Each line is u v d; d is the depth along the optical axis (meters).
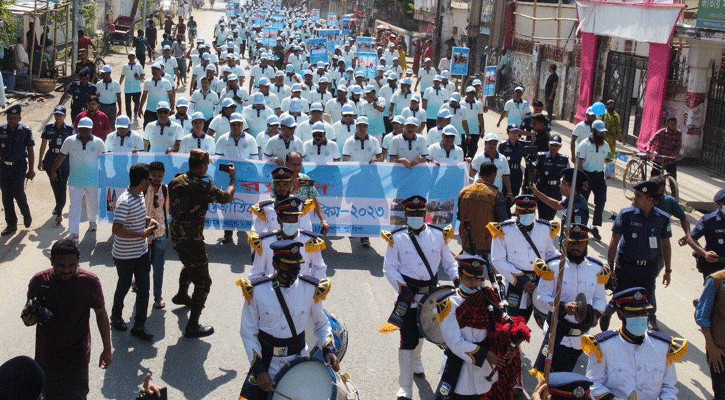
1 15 26.52
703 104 20.89
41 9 28.86
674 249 14.61
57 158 12.56
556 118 29.98
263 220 9.92
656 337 6.35
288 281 6.59
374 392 8.41
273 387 6.39
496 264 8.71
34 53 29.16
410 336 8.09
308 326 6.95
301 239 8.45
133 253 9.23
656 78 21.77
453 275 8.27
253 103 16.20
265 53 25.73
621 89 24.77
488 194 10.24
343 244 13.68
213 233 13.80
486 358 6.63
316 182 13.39
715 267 10.05
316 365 6.42
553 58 30.42
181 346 9.28
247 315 6.67
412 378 8.19
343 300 10.94
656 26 20.91
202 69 25.12
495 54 35.09
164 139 14.20
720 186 19.11
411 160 13.98
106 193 13.07
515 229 8.75
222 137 13.47
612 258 9.81
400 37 50.66
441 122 15.41
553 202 11.89
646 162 18.38
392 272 8.13
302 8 85.06
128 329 9.62
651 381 6.27
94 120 15.38
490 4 37.12
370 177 13.45
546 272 7.89
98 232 13.22
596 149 14.20
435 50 42.34
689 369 9.59
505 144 14.41
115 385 8.27
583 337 6.38
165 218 10.28
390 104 19.92
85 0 40.94
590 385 5.88
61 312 6.55
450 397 6.82
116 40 45.56
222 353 9.15
